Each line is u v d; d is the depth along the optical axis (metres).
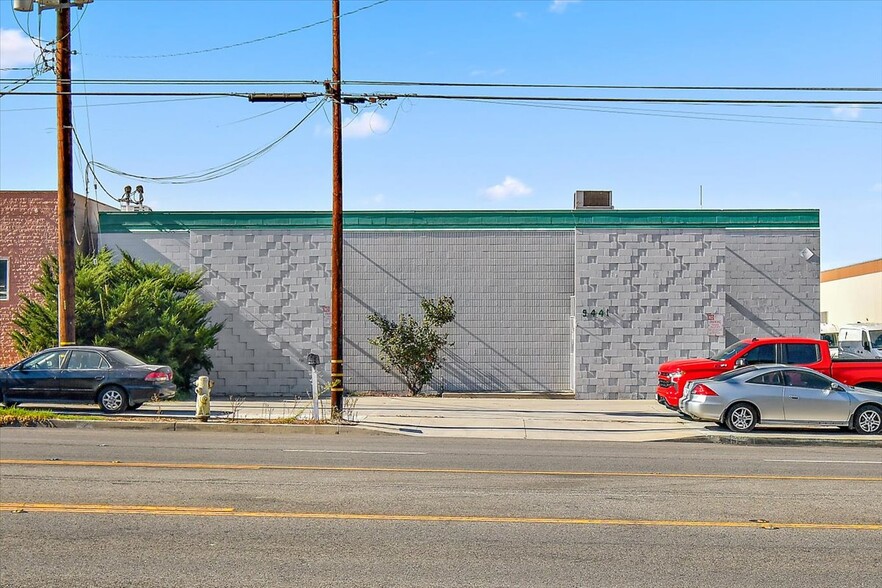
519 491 11.58
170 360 25.64
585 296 27.33
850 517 10.17
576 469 13.66
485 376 28.12
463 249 28.19
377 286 28.12
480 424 20.81
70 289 21.22
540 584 7.43
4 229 28.50
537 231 28.19
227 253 27.88
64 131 21.02
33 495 10.89
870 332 30.88
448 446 16.88
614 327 27.31
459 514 10.09
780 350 22.02
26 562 7.95
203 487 11.52
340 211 20.56
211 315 27.75
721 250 27.41
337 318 20.44
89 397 20.80
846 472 13.75
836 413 19.36
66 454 14.42
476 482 12.24
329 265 27.88
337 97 20.25
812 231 28.06
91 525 9.36
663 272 27.39
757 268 28.11
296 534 9.05
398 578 7.55
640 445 17.72
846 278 47.59
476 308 28.19
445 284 28.16
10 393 20.64
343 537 8.95
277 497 10.93
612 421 21.77
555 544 8.78
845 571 7.94
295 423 19.77
